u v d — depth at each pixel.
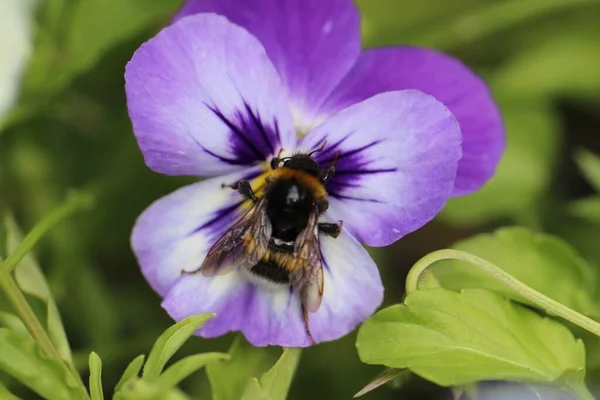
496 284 0.25
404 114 0.24
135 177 0.29
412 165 0.24
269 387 0.24
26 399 0.27
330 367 0.28
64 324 0.28
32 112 0.29
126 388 0.22
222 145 0.24
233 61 0.24
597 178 0.28
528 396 0.25
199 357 0.23
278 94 0.24
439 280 0.25
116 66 0.30
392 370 0.24
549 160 0.30
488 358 0.24
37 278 0.25
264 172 0.25
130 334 0.29
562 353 0.24
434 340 0.24
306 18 0.25
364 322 0.24
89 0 0.28
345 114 0.24
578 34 0.31
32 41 0.28
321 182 0.24
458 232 0.30
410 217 0.24
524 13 0.30
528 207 0.30
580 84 0.31
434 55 0.25
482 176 0.25
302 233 0.24
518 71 0.31
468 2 0.31
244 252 0.24
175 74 0.24
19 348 0.23
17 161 0.30
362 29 0.29
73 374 0.24
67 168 0.30
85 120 0.30
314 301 0.24
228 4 0.25
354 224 0.24
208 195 0.24
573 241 0.30
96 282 0.29
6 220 0.26
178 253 0.24
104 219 0.29
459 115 0.25
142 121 0.24
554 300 0.24
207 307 0.24
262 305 0.24
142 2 0.28
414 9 0.31
